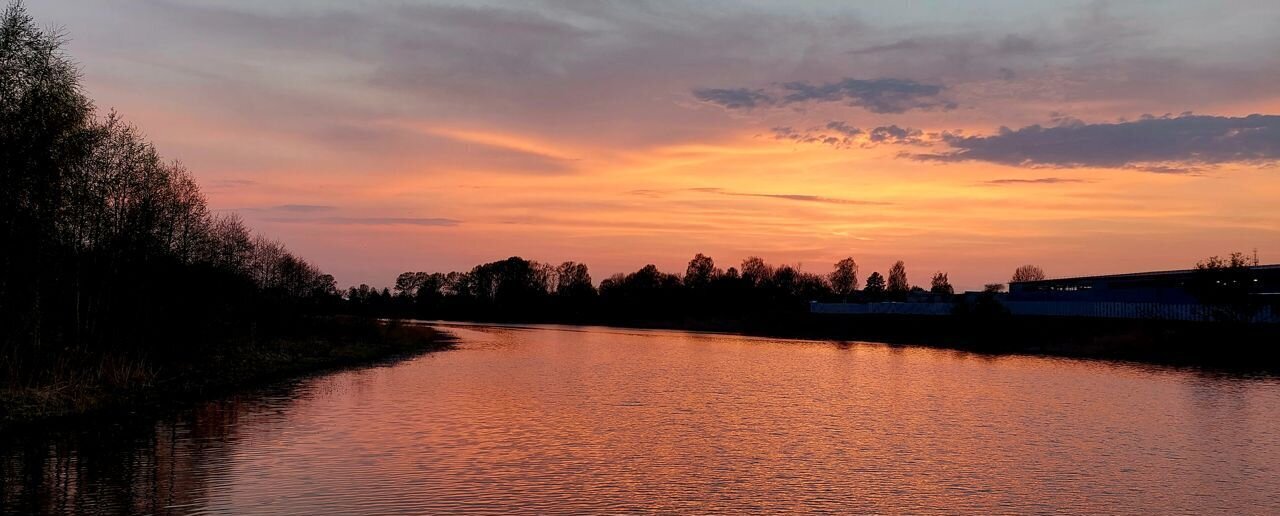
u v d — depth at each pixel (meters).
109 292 40.31
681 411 34.91
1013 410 36.53
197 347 46.25
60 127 31.58
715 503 19.64
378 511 18.20
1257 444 28.50
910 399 40.38
